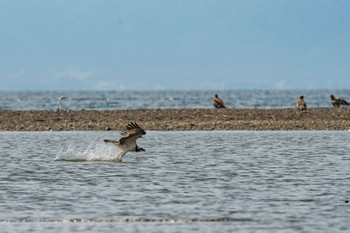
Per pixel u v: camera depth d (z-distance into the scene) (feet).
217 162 273.95
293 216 177.88
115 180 229.45
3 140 372.99
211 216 178.29
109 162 272.10
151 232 164.04
